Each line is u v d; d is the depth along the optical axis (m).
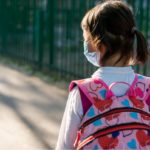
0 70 10.91
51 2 10.08
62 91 8.60
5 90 8.70
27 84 9.27
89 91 2.47
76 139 2.51
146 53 2.47
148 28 7.55
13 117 6.88
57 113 7.09
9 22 12.55
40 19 10.55
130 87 2.51
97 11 2.48
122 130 2.42
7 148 5.60
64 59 9.97
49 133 6.16
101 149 2.41
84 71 8.98
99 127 2.43
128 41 2.44
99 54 2.49
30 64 11.21
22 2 11.78
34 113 7.09
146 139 2.44
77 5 9.11
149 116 2.49
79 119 2.48
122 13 2.45
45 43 10.55
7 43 12.68
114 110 2.44
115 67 2.50
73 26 9.32
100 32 2.44
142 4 7.54
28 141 5.84
